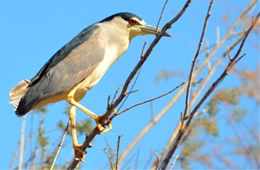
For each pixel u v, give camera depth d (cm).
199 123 886
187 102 695
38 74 1200
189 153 836
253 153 730
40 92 1140
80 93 1210
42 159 1089
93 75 1206
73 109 1130
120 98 838
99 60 1209
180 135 680
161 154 813
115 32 1281
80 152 977
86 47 1215
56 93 1151
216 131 876
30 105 1119
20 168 873
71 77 1170
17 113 1111
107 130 952
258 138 739
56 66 1180
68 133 1206
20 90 1181
